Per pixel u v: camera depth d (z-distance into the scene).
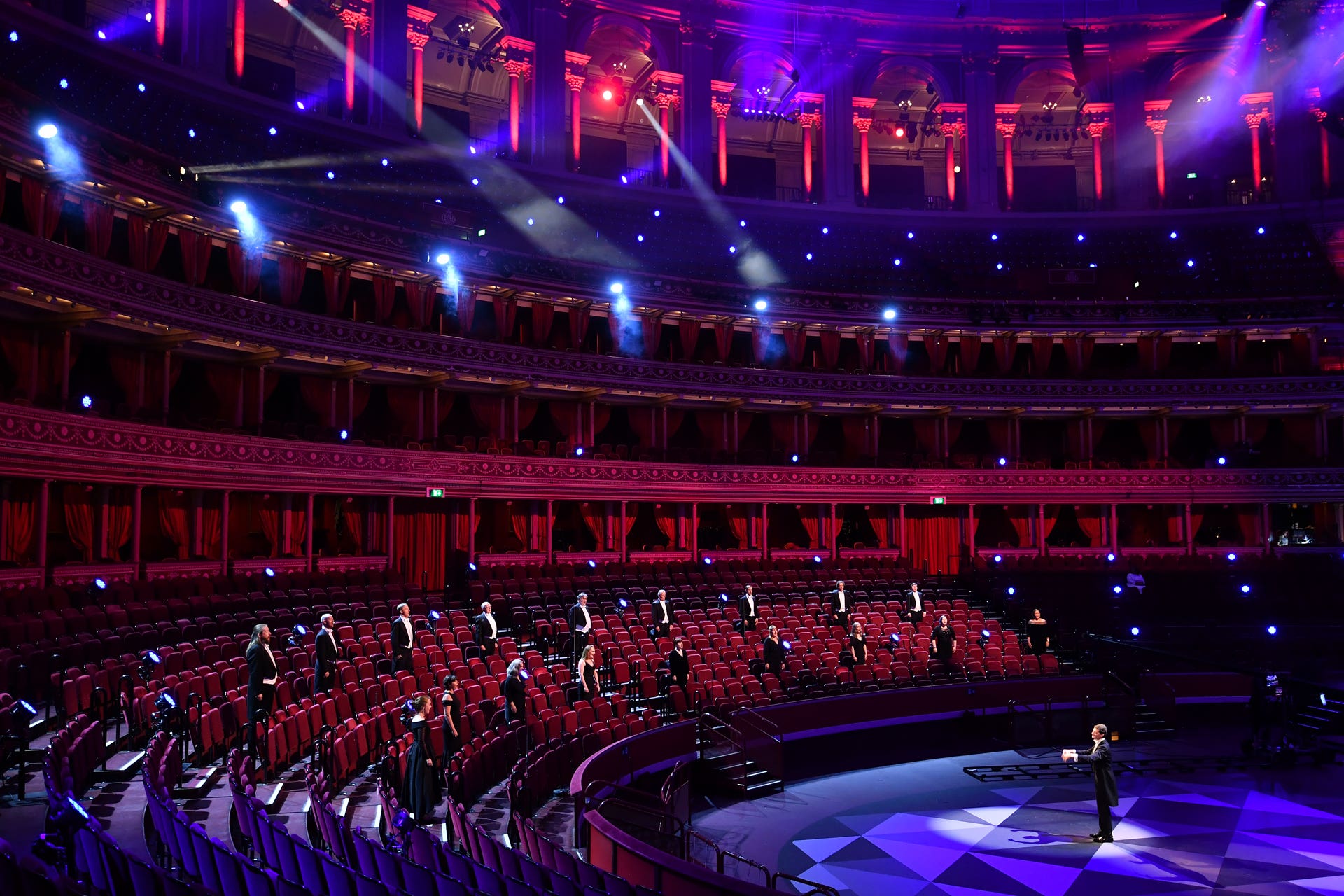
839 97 41.38
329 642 16.12
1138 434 39.81
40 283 20.34
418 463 28.22
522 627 24.08
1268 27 41.12
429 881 8.60
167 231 24.53
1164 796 20.73
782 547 36.22
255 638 13.84
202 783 12.52
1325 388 36.81
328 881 8.28
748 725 21.50
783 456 35.28
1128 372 38.91
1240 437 38.25
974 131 41.78
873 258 39.44
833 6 41.19
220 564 23.80
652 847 11.64
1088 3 42.06
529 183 36.34
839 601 27.48
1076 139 47.00
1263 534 36.72
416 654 19.08
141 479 21.89
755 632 25.72
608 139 44.78
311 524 25.98
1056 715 25.91
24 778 11.34
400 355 28.48
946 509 36.91
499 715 16.98
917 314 37.31
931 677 25.80
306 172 31.31
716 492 33.56
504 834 13.39
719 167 40.38
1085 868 16.22
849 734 24.00
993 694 26.02
